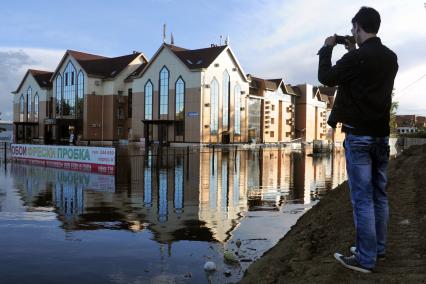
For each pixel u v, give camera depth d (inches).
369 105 153.6
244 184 681.6
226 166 1042.1
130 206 453.1
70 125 2664.9
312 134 3299.7
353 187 160.4
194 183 679.7
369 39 158.7
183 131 2229.3
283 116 2977.4
